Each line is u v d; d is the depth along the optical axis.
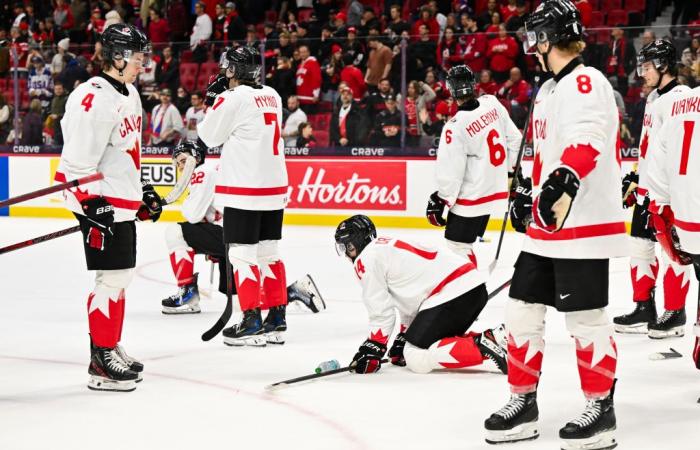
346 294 9.14
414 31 16.33
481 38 13.96
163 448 4.47
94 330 5.53
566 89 4.20
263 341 6.84
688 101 5.23
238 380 5.82
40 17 20.38
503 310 8.20
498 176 7.52
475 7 17.33
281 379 5.85
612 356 4.40
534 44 4.37
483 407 5.15
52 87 16.08
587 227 4.25
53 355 6.56
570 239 4.26
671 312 6.98
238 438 4.62
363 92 14.66
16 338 7.13
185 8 18.69
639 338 7.07
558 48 4.31
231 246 6.83
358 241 5.86
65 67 15.95
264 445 4.50
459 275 5.91
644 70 6.66
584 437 4.34
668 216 5.62
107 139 5.34
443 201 7.50
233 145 6.82
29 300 8.85
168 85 15.47
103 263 5.46
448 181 7.36
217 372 6.04
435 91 14.30
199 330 7.45
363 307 8.45
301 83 14.88
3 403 5.29
